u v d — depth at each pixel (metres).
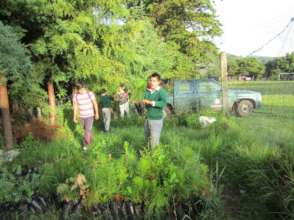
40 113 11.58
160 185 4.43
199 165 4.96
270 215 4.41
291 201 4.19
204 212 4.28
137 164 4.73
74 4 11.75
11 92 9.43
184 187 4.33
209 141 7.34
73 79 13.69
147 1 24.78
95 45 12.73
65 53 12.30
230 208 4.78
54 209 4.50
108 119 11.40
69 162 5.08
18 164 5.89
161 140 7.90
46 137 9.20
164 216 4.25
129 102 14.79
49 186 4.71
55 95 14.66
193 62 25.19
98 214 4.32
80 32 11.99
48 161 6.17
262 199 4.60
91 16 12.07
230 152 6.39
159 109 6.63
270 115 12.59
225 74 12.41
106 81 13.24
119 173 4.59
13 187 4.77
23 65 8.12
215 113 12.21
